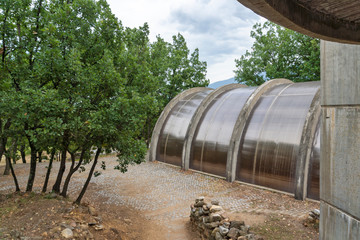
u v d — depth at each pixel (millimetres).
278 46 33750
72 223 9523
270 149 17484
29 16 12953
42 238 8312
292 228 10492
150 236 11680
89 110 12383
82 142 11727
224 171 20266
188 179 20656
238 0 2467
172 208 15031
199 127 23734
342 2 2918
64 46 12719
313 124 15703
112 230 10750
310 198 15211
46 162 33438
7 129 12070
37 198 11773
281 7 2598
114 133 11633
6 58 13172
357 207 5020
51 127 9766
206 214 11758
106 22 13922
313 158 15391
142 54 25812
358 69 5047
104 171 24328
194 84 37156
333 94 5828
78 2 13078
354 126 5164
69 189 18672
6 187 19641
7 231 8656
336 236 5695
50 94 10148
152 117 34562
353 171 5168
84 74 12438
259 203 14680
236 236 9516
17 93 10672
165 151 26812
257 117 19656
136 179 21266
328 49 6000
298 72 32156
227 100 24438
